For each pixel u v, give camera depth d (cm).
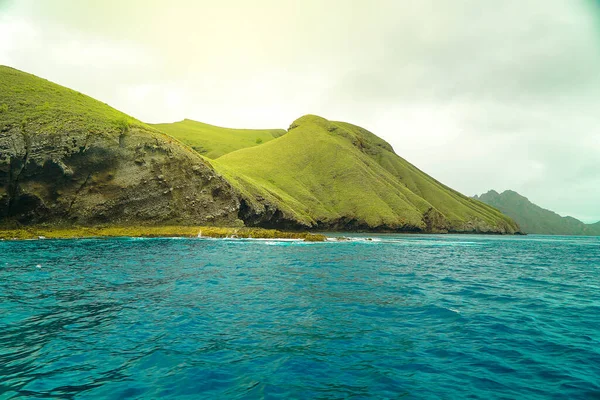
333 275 2392
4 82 7331
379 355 958
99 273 2225
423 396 742
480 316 1372
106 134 6869
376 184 16988
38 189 5959
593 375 852
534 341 1091
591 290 2059
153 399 714
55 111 6912
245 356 935
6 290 1673
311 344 1030
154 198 7138
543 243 10325
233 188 8819
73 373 820
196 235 6519
